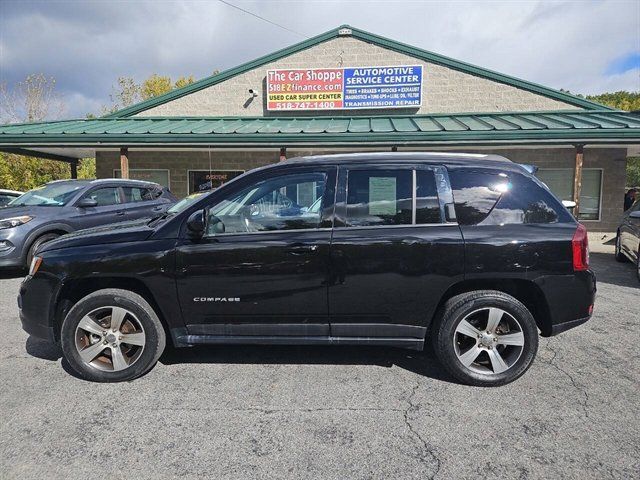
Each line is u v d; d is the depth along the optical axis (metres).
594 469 2.47
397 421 2.98
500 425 2.93
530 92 13.98
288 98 14.64
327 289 3.47
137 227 3.81
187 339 3.63
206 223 3.54
